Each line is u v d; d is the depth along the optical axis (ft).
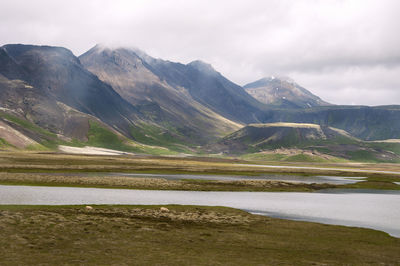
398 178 596.29
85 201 244.83
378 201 304.71
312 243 149.69
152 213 201.26
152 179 373.61
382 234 171.32
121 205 222.89
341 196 335.06
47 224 160.56
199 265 111.14
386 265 121.70
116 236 146.82
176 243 140.15
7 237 134.92
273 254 129.70
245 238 153.99
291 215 222.28
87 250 123.54
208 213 208.23
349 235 166.71
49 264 104.99
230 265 112.78
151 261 113.29
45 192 279.08
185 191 325.01
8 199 238.07
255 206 254.06
